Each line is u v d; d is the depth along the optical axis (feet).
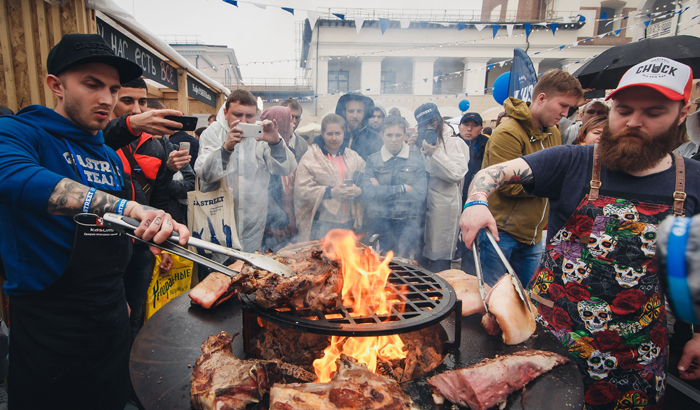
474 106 48.80
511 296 4.98
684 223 1.36
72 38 4.65
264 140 9.54
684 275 1.26
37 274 4.74
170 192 10.07
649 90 4.44
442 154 11.01
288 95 55.47
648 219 4.75
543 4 49.80
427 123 11.03
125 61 4.91
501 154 8.58
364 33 49.39
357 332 3.85
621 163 4.80
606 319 5.02
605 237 4.97
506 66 53.78
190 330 5.13
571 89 7.92
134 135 6.13
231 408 3.48
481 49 50.70
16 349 4.88
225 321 5.40
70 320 4.91
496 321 5.06
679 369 5.46
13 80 8.43
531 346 4.92
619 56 12.67
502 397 3.71
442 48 50.49
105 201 3.81
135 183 7.82
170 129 5.97
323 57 50.08
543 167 5.44
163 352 4.59
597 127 8.39
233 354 4.64
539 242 9.27
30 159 4.09
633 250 4.82
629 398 5.07
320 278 4.20
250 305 4.37
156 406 3.65
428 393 4.01
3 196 3.75
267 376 3.85
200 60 64.85
